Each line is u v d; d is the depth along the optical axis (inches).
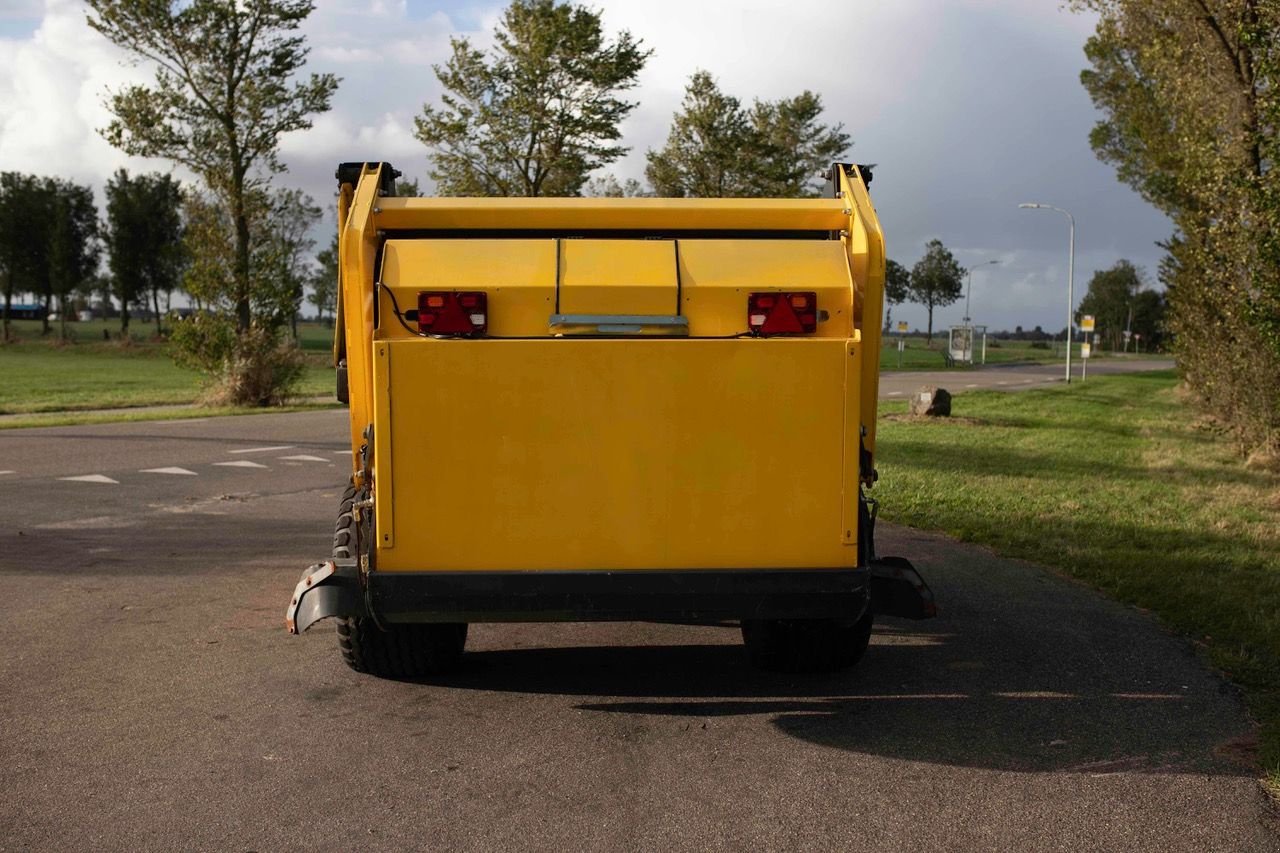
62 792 167.0
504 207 200.4
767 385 184.4
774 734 196.4
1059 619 285.0
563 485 183.8
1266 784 172.4
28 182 3299.7
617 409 183.3
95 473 564.4
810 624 226.7
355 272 189.3
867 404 194.4
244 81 1085.1
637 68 1039.0
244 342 1101.7
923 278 4318.4
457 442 182.2
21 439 737.6
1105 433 879.7
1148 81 991.6
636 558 185.5
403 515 183.2
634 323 183.2
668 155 1397.6
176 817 157.8
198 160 1091.3
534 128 1039.0
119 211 3176.7
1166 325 1010.1
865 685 227.1
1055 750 188.4
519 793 167.9
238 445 715.4
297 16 1077.8
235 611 286.7
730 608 186.1
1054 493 518.3
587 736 194.9
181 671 233.3
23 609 286.4
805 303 184.7
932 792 169.3
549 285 183.2
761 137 1397.6
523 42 1029.2
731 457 184.9
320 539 389.1
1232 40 619.8
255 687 222.7
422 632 222.7
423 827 155.2
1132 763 182.1
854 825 156.9
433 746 189.0
